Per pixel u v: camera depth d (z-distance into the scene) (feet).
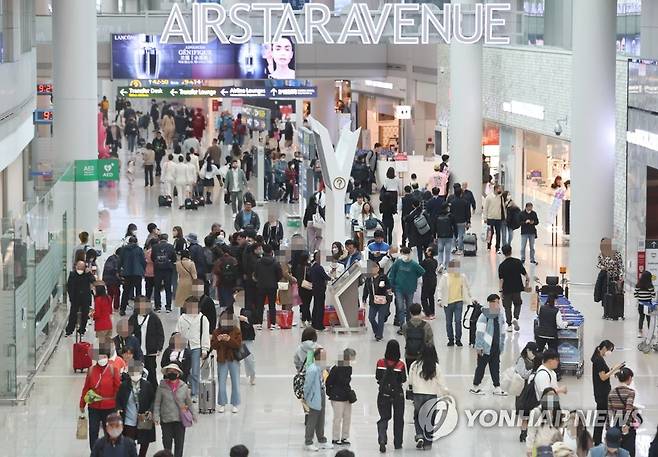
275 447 67.56
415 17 141.59
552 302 80.23
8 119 106.93
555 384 64.03
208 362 73.51
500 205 125.18
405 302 93.15
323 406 67.15
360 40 141.49
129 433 63.00
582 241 110.83
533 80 138.92
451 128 150.61
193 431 70.28
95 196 120.26
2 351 75.00
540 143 139.64
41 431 70.44
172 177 153.38
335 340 91.09
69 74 123.34
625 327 95.30
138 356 68.90
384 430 66.64
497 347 76.43
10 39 109.40
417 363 67.31
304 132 139.64
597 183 110.32
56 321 92.53
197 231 135.64
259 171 155.53
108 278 96.37
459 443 68.08
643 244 105.40
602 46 109.60
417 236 116.26
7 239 74.13
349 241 95.04
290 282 94.68
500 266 92.63
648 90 103.81
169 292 99.35
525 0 147.02
